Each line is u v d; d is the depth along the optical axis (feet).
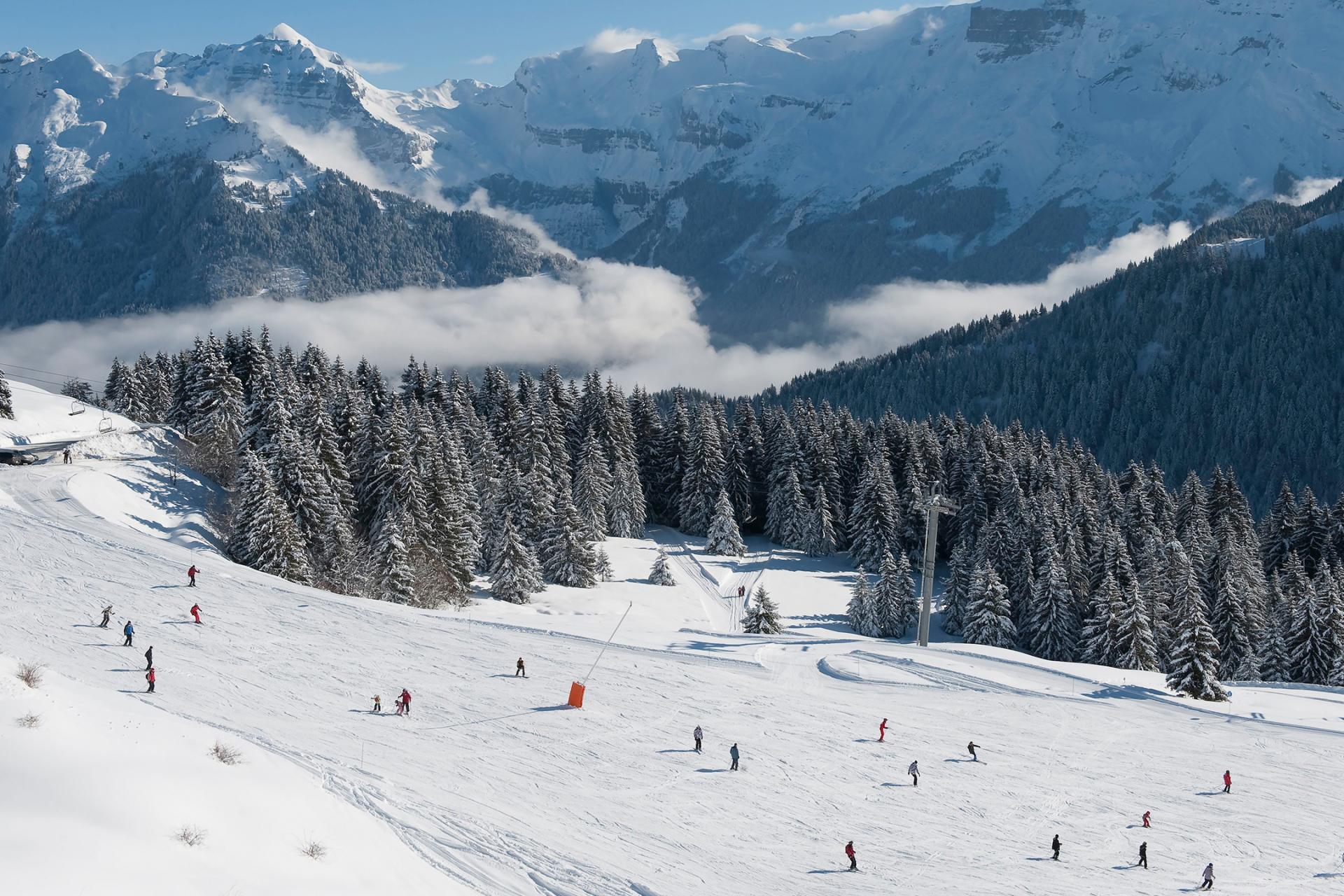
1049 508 316.81
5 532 207.00
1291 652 239.09
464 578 250.78
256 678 148.05
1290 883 110.63
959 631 301.22
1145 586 275.39
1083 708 172.65
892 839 116.57
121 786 66.80
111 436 294.25
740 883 100.22
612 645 190.90
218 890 59.93
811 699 169.27
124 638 157.07
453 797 109.29
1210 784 140.26
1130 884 108.88
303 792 81.30
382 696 148.05
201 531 242.17
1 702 72.74
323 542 236.63
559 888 88.38
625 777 127.03
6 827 58.13
